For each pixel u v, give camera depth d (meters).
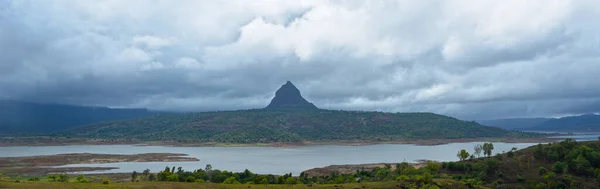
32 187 119.00
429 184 161.75
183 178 196.12
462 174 198.62
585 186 172.88
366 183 164.88
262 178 178.62
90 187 126.62
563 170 187.75
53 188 120.94
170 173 198.00
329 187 153.50
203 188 141.88
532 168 196.88
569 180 177.50
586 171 186.50
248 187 147.50
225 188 144.75
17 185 118.88
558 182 175.25
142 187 133.75
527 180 181.12
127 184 138.50
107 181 143.12
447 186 162.75
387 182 166.00
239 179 197.75
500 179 183.88
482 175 188.00
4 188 113.44
